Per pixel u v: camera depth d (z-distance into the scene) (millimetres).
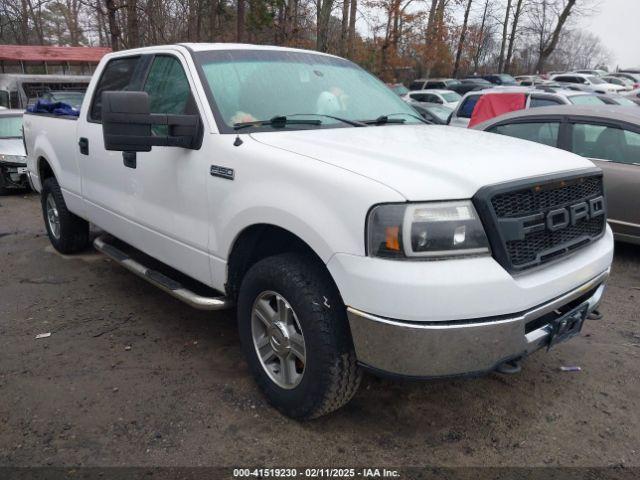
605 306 4805
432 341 2375
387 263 2387
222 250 3223
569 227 2918
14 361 3723
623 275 5602
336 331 2674
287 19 22891
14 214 8547
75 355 3803
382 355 2467
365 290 2422
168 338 4066
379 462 2756
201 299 3416
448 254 2396
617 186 5750
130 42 14852
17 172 10109
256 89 3611
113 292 4953
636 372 3629
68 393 3338
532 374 3584
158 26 23078
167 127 3537
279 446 2867
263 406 3197
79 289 5031
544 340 2727
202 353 3836
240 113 3410
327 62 4234
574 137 6199
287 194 2746
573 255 2934
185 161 3428
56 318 4410
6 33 38219
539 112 6547
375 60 25719
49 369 3615
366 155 2756
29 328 4230
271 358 3146
